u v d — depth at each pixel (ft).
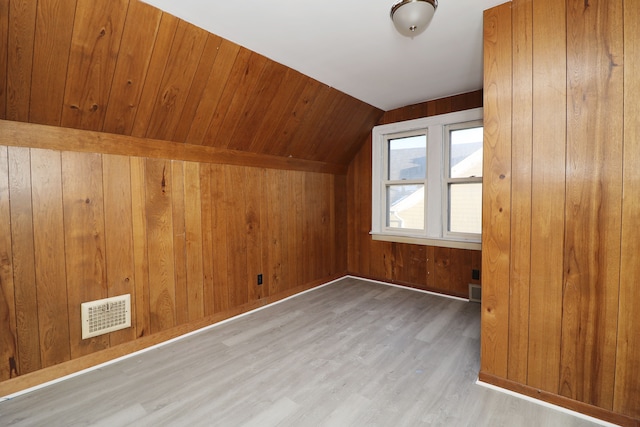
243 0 5.27
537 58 5.20
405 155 11.95
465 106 10.14
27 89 5.24
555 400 5.21
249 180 9.55
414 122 11.25
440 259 11.09
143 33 5.59
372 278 12.92
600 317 4.83
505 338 5.65
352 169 13.32
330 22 5.99
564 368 5.14
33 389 5.72
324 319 9.00
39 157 5.80
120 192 6.86
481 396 5.51
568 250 5.06
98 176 6.53
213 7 5.43
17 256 5.61
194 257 8.22
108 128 6.53
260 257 9.97
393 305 10.08
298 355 6.96
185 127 7.57
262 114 8.65
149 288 7.37
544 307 5.28
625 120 4.57
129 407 5.24
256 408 5.22
